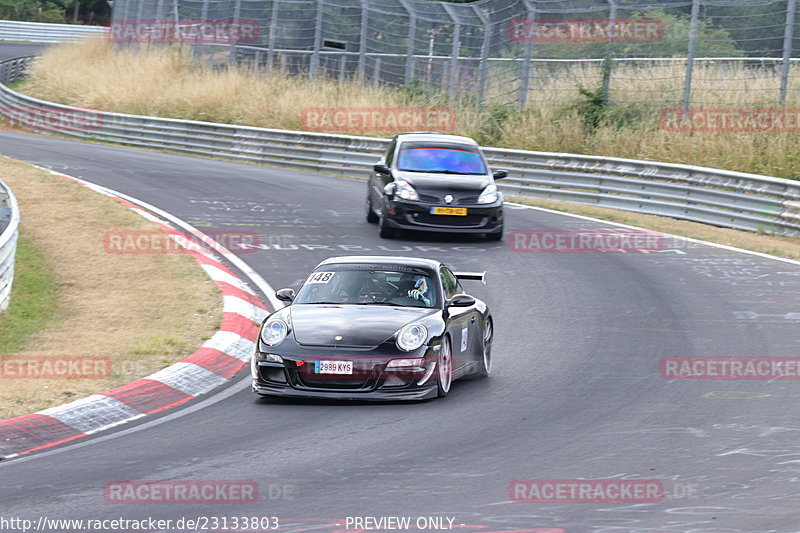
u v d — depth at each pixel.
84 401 31.42
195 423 30.17
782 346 40.97
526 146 104.56
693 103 99.06
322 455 26.09
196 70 147.38
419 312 34.38
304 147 107.38
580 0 107.19
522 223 74.69
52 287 49.97
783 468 24.75
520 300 50.88
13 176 80.62
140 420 30.92
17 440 28.12
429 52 126.75
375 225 72.38
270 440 27.78
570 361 38.94
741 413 30.84
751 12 99.06
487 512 21.23
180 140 119.25
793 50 96.38
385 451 26.45
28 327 42.50
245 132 112.25
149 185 86.62
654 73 104.50
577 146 102.00
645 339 42.53
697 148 91.31
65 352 38.47
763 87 96.31
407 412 31.20
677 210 78.69
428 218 64.94
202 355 38.25
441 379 32.88
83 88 149.25
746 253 63.53
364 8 128.75
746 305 49.34
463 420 30.05
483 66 116.19
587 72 110.50
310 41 136.12
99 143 127.00
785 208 71.00
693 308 48.75
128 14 169.88
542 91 111.75
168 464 25.42
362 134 116.00
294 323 33.44
